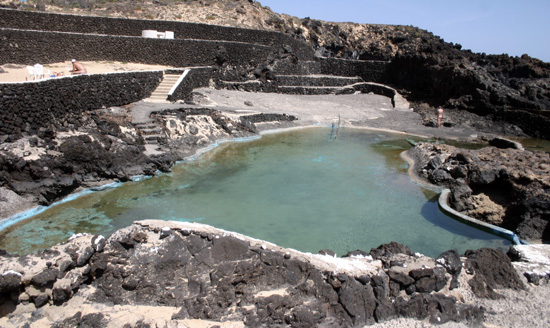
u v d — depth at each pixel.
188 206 17.81
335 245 14.82
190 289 9.98
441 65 47.31
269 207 18.09
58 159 18.19
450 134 36.44
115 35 39.81
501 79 45.91
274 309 9.59
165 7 51.97
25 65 28.98
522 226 16.59
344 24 64.00
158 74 33.81
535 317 10.04
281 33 50.00
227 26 46.22
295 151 28.23
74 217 16.33
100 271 10.11
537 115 38.00
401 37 59.66
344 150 29.19
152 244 10.52
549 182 17.98
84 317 9.19
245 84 43.94
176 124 26.52
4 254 10.74
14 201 16.25
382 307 10.08
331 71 56.25
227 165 24.05
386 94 51.88
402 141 33.06
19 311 9.32
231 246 10.57
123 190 19.47
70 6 48.25
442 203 19.30
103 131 22.00
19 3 43.94
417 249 15.06
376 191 20.97
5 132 17.75
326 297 9.98
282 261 10.42
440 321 10.02
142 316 9.32
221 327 9.18
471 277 11.10
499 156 22.55
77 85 23.20
